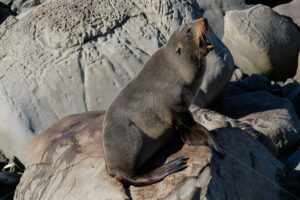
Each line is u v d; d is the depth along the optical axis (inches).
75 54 384.8
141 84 218.5
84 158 244.7
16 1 753.6
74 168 243.6
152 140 217.6
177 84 214.5
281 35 539.5
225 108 429.4
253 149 255.1
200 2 629.0
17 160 381.4
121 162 215.0
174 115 216.7
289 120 381.1
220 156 217.5
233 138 247.8
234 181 229.0
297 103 462.0
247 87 503.5
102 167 231.9
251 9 560.7
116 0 418.3
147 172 215.6
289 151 370.6
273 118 385.4
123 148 213.6
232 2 637.3
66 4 418.3
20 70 390.6
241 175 234.7
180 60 213.5
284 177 261.9
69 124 300.0
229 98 450.6
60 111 372.5
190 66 213.5
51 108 373.4
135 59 385.1
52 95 374.9
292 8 618.2
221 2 633.0
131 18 408.8
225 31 555.2
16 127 364.5
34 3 740.7
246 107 424.8
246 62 551.2
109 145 215.3
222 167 226.8
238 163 238.1
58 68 380.5
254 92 461.7
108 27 400.8
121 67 381.7
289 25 550.9
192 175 205.9
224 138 243.9
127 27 403.5
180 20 406.0
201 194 205.3
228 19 549.3
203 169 208.1
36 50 396.2
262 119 385.7
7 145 380.2
